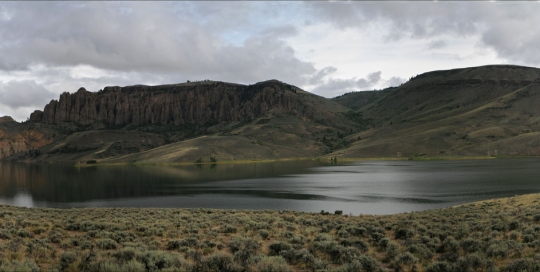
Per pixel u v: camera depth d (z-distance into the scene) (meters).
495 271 13.88
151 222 32.31
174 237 24.17
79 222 29.67
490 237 21.77
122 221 31.08
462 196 84.19
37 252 16.92
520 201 43.88
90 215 38.66
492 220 30.44
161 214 40.06
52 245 19.86
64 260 14.59
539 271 13.84
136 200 94.31
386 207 72.31
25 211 42.34
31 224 27.95
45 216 36.75
